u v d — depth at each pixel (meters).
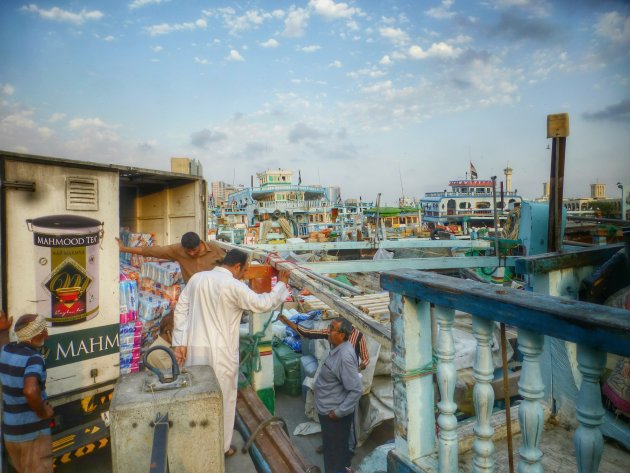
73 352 3.61
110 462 3.82
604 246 3.03
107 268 3.83
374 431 4.97
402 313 1.93
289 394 6.14
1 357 3.03
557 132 4.23
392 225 36.59
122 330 3.98
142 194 6.67
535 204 8.59
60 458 3.46
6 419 3.00
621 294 2.35
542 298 1.43
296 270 3.74
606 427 2.07
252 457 3.32
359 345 4.38
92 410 3.76
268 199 41.47
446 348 1.80
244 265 3.70
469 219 36.69
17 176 3.27
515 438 2.16
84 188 3.65
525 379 1.48
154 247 4.57
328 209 36.28
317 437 5.11
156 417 2.19
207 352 3.28
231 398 3.38
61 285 3.51
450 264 8.82
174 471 2.28
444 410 1.82
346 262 8.18
